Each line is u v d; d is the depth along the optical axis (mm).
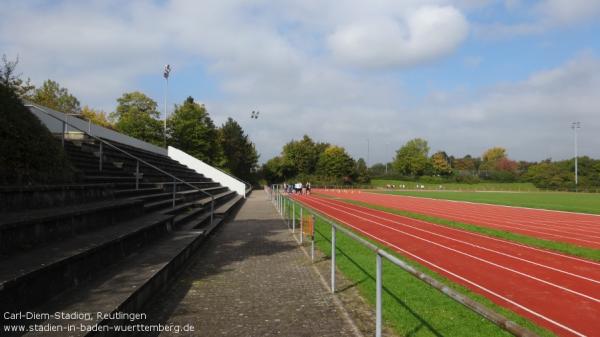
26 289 4629
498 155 159125
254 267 9414
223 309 6340
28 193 7570
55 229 6949
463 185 97312
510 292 7879
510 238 14586
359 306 6656
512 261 10688
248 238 13977
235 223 18469
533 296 7641
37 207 7816
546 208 30734
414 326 5852
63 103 63312
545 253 11891
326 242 13203
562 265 10312
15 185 7695
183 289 7449
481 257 11141
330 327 5629
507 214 25844
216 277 8414
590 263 10594
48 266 5055
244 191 39188
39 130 9539
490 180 104938
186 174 29656
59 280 5359
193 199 20422
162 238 10383
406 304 6844
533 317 6512
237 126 84375
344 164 93938
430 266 9953
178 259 8312
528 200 43219
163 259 7695
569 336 5766
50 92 62125
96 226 8586
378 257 4875
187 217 14164
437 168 117062
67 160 10594
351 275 8695
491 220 22125
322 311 6320
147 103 59781
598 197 51344
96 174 14070
